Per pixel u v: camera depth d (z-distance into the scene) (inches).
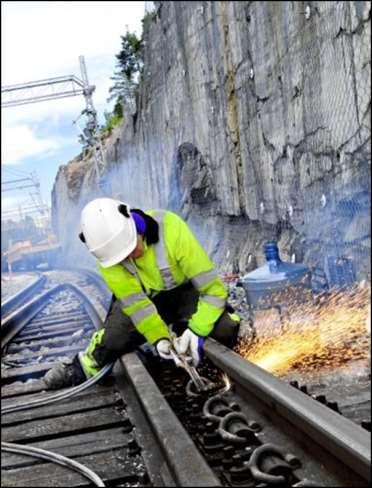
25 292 578.9
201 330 143.6
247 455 105.0
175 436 94.1
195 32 391.2
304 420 96.1
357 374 159.8
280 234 285.1
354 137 204.7
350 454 82.9
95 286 537.6
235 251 339.3
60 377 186.9
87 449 133.5
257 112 296.8
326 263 227.8
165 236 143.9
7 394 189.3
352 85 200.4
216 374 160.2
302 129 244.1
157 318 146.8
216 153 382.0
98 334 177.8
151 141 556.4
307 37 227.3
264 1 263.4
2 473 131.3
